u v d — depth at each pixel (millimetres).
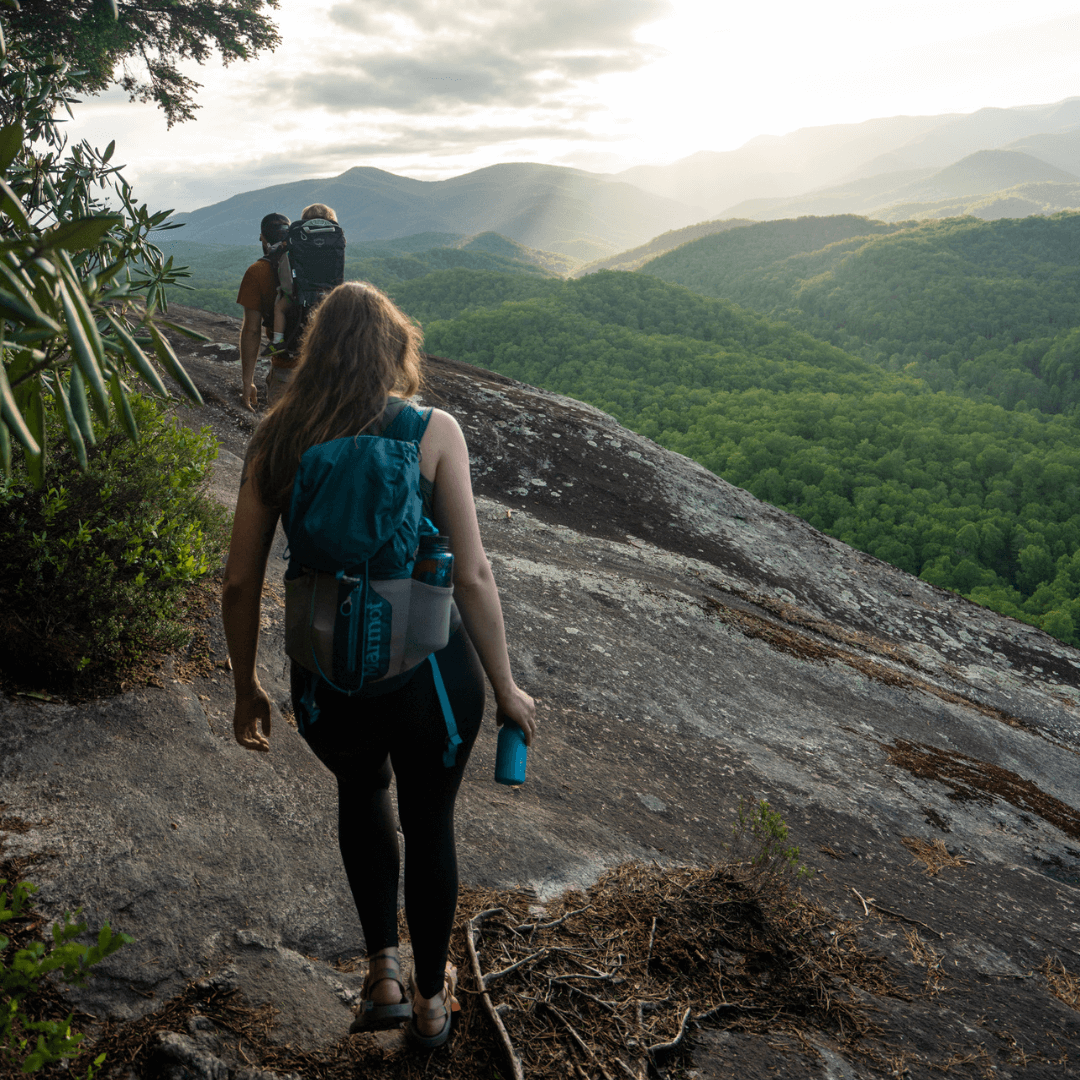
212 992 1540
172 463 3262
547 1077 1528
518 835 2355
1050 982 2623
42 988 1446
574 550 8523
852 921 2527
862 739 5578
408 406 1262
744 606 9070
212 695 2617
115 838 1859
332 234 3873
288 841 2043
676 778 3570
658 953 1988
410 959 1712
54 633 2391
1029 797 5602
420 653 1204
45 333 933
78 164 2107
